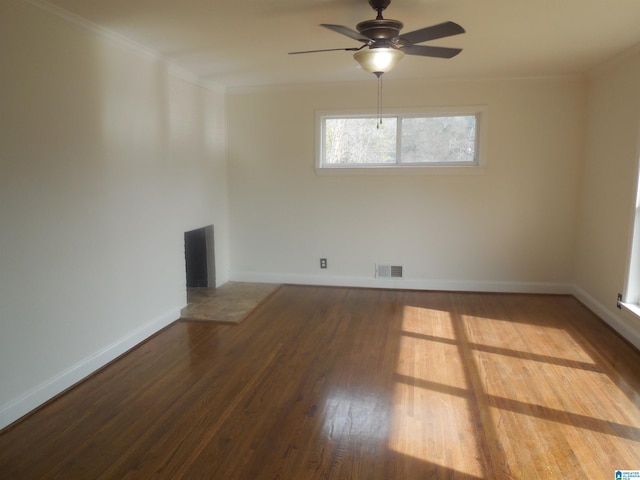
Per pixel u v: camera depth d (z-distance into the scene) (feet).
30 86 8.93
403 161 17.43
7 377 8.63
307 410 9.20
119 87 11.53
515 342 12.57
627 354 11.75
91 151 10.62
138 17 9.87
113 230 11.46
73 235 10.14
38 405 9.30
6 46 8.39
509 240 17.02
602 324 13.94
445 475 7.27
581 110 15.98
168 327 13.96
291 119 17.76
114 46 11.30
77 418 8.94
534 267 17.02
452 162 17.11
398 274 17.89
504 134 16.47
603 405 9.29
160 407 9.35
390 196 17.51
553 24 10.34
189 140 15.61
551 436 8.26
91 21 10.16
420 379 10.46
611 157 13.83
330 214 18.04
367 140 17.61
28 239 8.98
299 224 18.34
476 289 17.44
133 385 10.27
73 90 10.03
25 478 7.25
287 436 8.32
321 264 18.40
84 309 10.54
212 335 13.28
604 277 14.25
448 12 9.53
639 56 12.14
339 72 15.31
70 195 10.02
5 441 8.19
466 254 17.35
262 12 9.52
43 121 9.25
